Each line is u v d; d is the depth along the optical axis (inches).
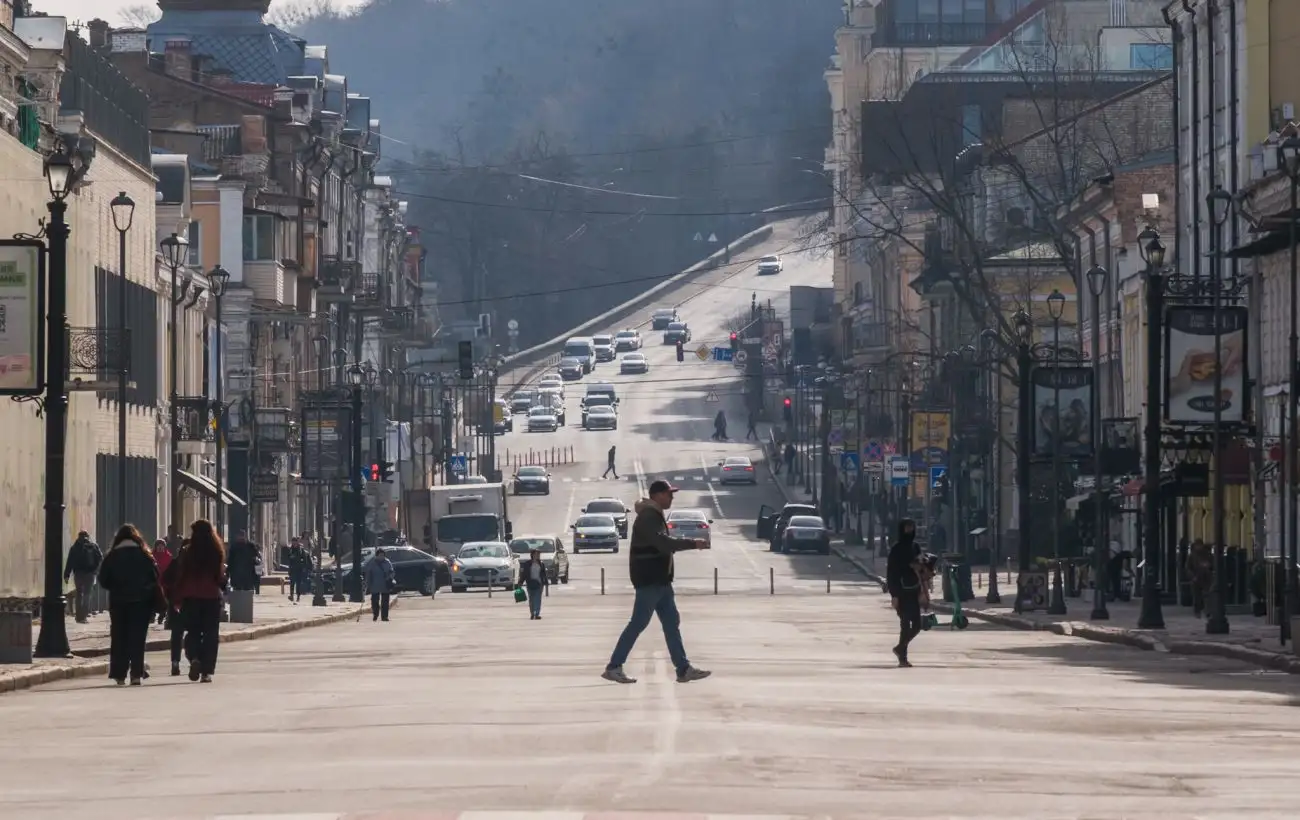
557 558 6609.3
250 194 7204.7
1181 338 3639.3
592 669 2333.9
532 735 1455.5
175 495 5654.5
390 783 1183.6
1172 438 4338.1
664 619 2030.0
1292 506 3149.6
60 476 2637.8
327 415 6328.7
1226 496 4697.3
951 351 7800.2
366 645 3179.1
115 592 2257.6
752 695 1844.2
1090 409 4643.2
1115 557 4972.9
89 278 4429.1
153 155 5895.7
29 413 3946.9
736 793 1125.1
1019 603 4350.4
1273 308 4357.8
